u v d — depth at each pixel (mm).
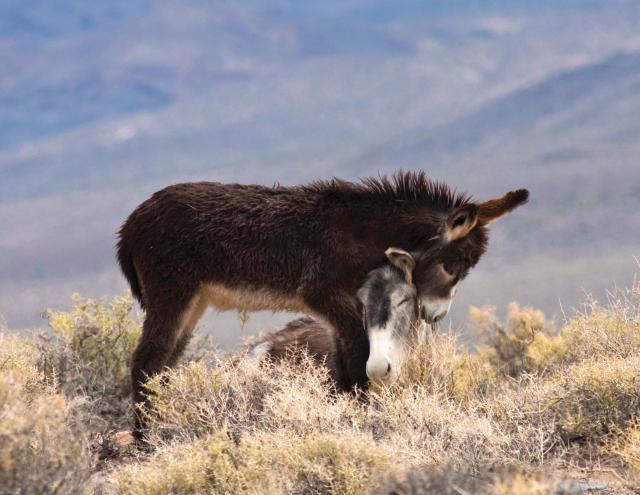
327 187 35844
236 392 30594
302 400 28719
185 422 29484
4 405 22828
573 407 28812
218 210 34438
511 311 49844
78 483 22406
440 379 34844
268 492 23062
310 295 34594
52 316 39250
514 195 35938
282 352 37719
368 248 34906
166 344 33781
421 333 35469
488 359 44719
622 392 28547
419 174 36344
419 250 35219
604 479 25328
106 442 30594
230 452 25031
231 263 34375
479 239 36312
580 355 36625
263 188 35688
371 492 22594
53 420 23094
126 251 35312
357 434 26812
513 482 21000
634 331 36094
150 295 34125
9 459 21438
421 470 23797
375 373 33719
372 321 34375
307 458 24359
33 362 35219
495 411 30141
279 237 34438
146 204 34969
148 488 23734
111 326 38969
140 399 32906
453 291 35906
